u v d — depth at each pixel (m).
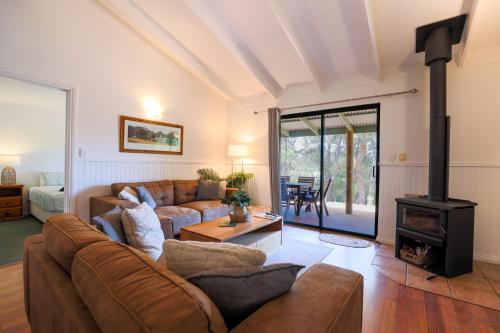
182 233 2.58
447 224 2.40
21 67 2.65
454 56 2.98
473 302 1.99
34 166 4.96
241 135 5.18
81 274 0.81
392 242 3.40
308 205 4.89
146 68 3.91
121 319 0.58
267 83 4.35
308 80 4.21
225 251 0.97
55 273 0.97
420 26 2.70
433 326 1.71
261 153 4.89
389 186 3.45
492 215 2.78
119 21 3.54
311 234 3.83
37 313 1.11
